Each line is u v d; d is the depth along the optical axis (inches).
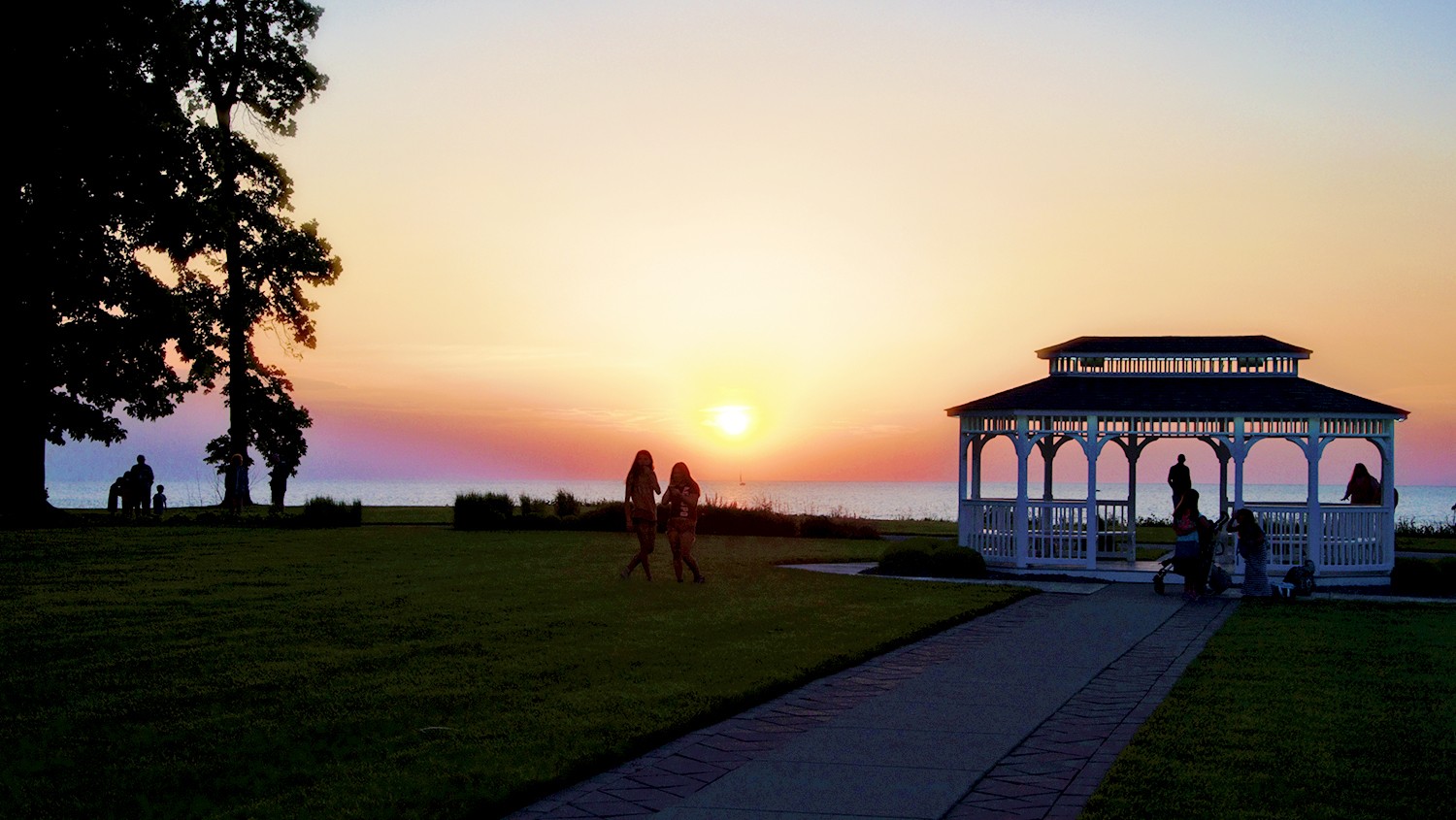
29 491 1375.5
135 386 1518.2
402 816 321.4
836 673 538.6
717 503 1604.3
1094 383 1089.4
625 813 326.0
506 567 956.6
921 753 390.0
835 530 1477.6
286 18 1738.4
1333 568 1007.6
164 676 500.1
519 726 418.9
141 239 1477.6
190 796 344.2
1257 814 319.9
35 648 556.4
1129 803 329.7
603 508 1477.6
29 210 1354.6
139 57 1417.3
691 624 659.4
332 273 1775.3
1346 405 1015.0
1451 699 477.7
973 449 1121.4
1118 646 621.6
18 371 1363.2
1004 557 1060.5
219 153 1557.6
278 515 1547.7
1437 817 322.0
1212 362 1092.5
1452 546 1419.8
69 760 378.9
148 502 1587.1
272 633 605.9
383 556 1030.4
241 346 1737.2
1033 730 424.5
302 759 380.5
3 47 1285.7
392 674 506.9
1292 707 458.6
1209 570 880.9
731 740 410.3
